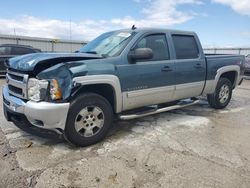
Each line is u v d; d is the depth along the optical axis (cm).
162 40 461
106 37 466
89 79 347
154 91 437
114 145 373
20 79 361
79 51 471
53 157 332
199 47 525
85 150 355
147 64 422
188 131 439
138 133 425
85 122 361
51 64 349
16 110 352
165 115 539
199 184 272
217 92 583
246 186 270
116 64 382
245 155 346
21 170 297
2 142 378
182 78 482
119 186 268
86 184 271
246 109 614
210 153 349
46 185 269
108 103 383
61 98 336
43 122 332
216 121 503
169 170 301
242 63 636
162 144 379
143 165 313
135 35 421
